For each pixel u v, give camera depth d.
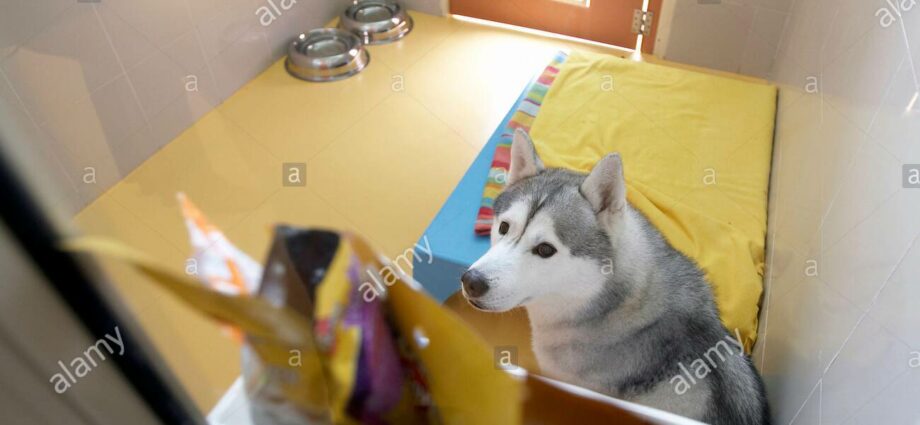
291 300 0.33
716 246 1.80
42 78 2.00
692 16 2.82
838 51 1.60
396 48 3.19
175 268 0.32
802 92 1.99
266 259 0.34
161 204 2.24
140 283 0.31
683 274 1.41
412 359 0.36
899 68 1.05
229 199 2.34
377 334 0.34
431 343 0.36
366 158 2.57
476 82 2.95
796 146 1.84
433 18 3.38
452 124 2.72
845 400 0.93
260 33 2.97
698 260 1.76
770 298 1.65
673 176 2.05
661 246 1.45
